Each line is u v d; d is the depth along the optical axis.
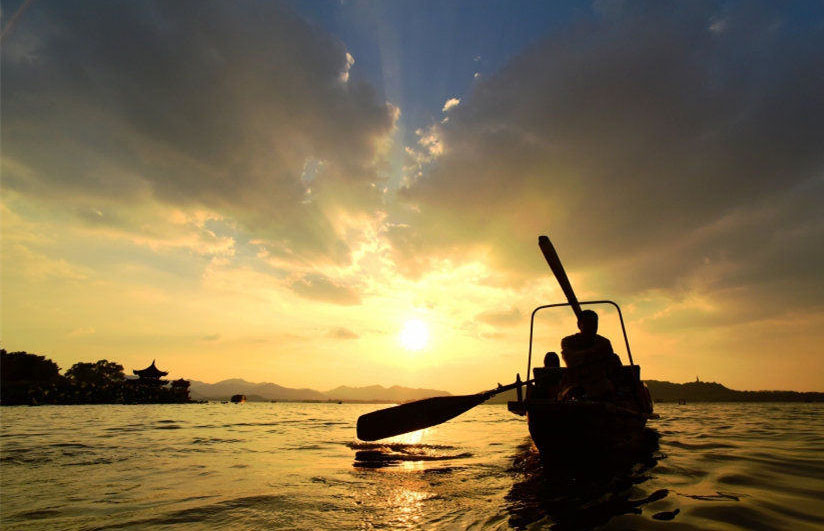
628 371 5.76
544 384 6.00
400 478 3.75
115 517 2.61
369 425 5.36
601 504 2.79
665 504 2.77
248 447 6.19
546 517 2.54
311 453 5.52
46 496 3.15
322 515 2.62
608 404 4.26
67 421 12.79
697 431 7.90
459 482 3.53
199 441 7.02
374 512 2.68
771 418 12.70
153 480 3.74
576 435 4.08
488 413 19.72
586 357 4.81
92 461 4.83
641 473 3.76
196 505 2.86
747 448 5.36
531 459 4.72
